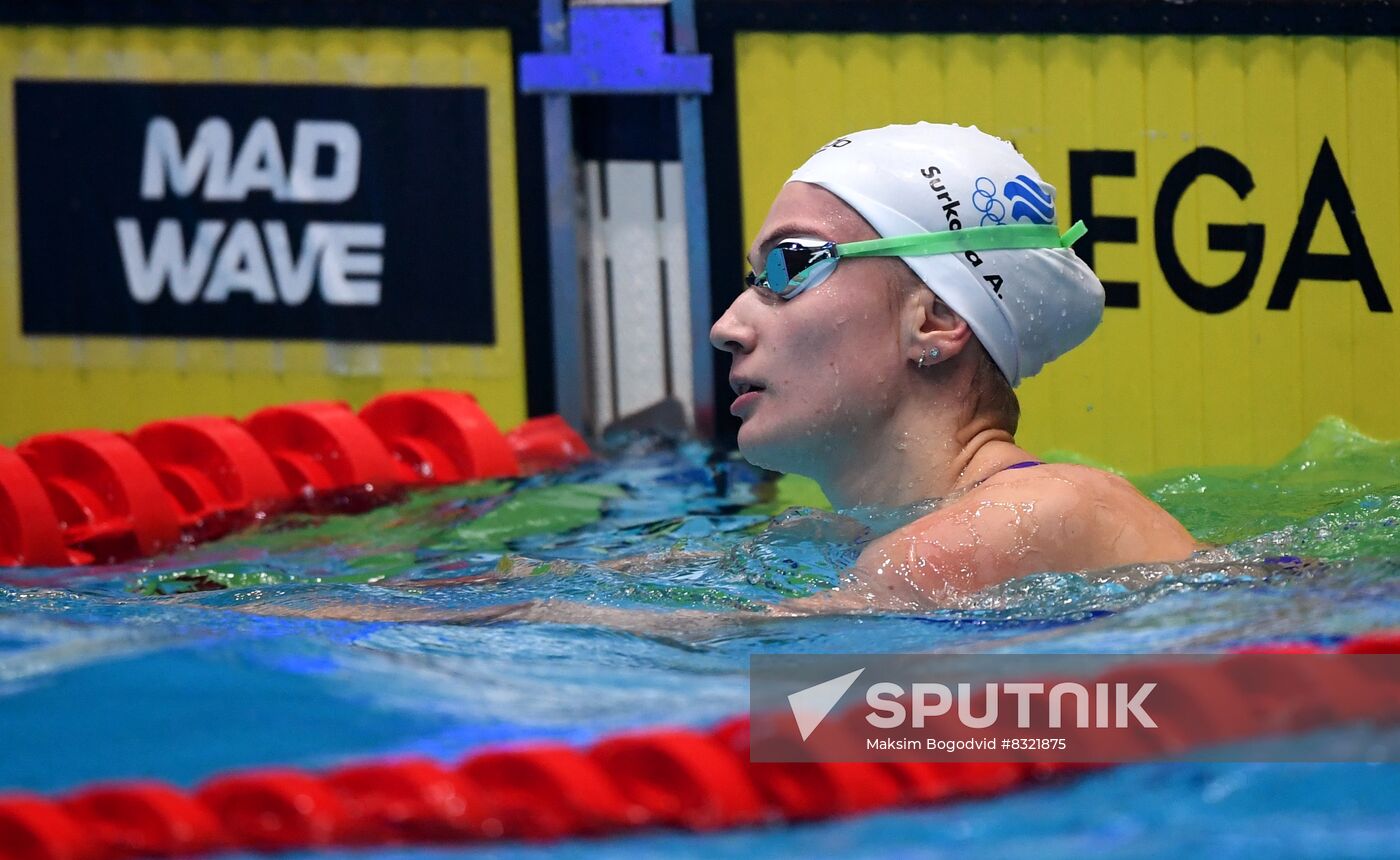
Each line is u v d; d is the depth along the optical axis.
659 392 14.34
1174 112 13.55
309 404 12.17
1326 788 4.28
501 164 14.14
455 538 9.85
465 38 14.05
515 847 4.18
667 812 4.35
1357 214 13.51
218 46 14.21
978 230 7.03
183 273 14.47
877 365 7.02
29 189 14.50
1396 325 13.55
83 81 14.33
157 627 6.52
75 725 5.14
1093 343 13.77
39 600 7.40
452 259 14.30
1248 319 13.66
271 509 10.84
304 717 5.17
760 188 14.04
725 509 10.67
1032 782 4.54
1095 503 6.57
